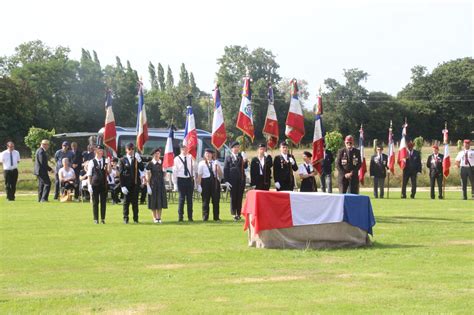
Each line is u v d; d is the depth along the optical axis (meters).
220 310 10.05
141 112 23.28
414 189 32.38
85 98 107.62
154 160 21.53
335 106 101.19
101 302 10.62
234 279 12.30
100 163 21.36
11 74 107.12
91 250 15.64
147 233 18.73
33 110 100.19
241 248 15.96
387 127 103.62
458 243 16.61
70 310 10.16
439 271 12.90
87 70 107.75
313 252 15.32
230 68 93.69
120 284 11.93
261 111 88.62
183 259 14.42
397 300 10.59
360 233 16.17
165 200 21.58
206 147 32.72
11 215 23.78
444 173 32.03
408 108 106.38
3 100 94.81
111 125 22.89
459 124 109.38
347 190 22.34
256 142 83.88
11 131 95.62
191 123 23.03
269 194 15.90
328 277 12.41
